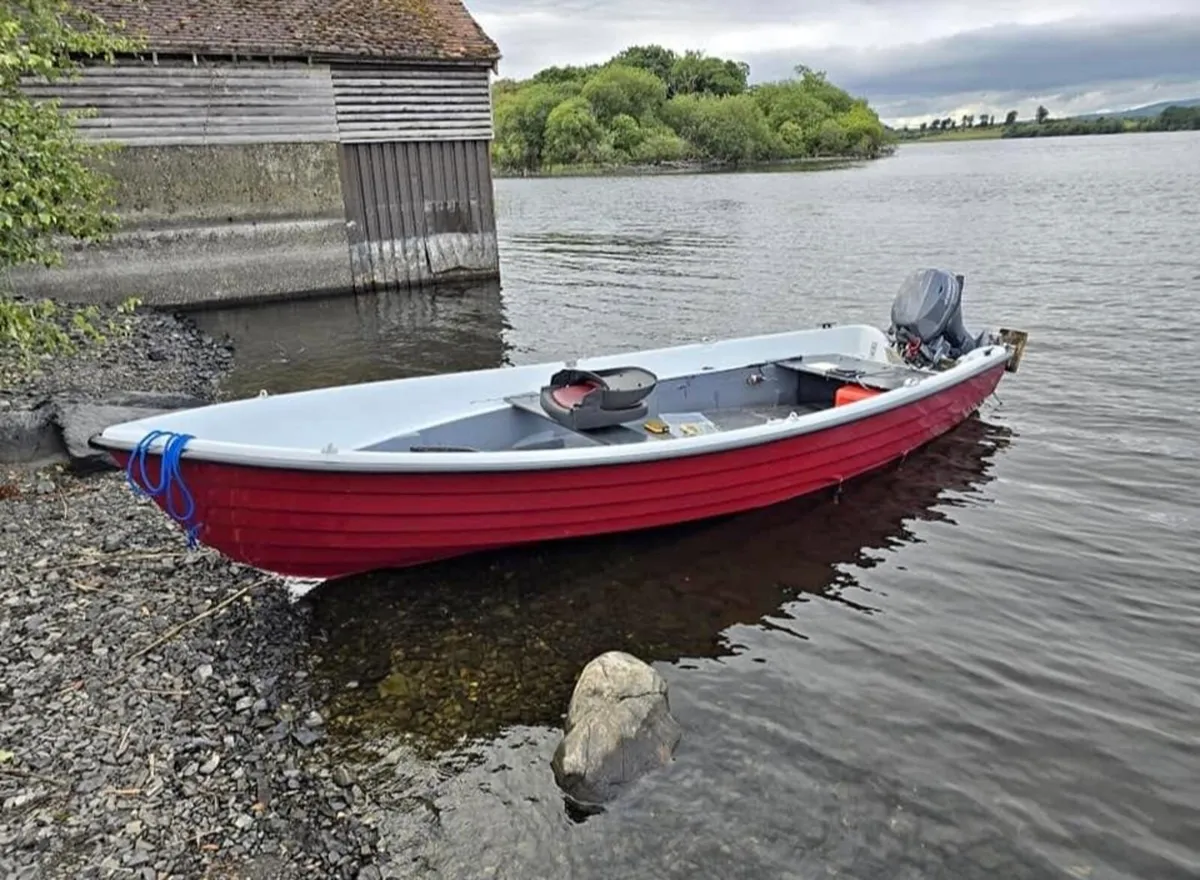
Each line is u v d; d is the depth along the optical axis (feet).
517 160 245.45
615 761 13.60
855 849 12.53
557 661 16.89
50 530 20.70
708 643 17.53
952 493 24.38
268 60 51.55
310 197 55.01
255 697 15.35
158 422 18.04
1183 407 30.89
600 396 21.18
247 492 16.66
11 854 11.68
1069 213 97.66
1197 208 98.02
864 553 21.11
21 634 16.53
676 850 12.51
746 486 21.99
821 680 16.37
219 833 12.37
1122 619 18.13
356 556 18.65
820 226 95.50
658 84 270.46
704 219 108.37
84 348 37.81
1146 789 13.58
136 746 13.87
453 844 12.56
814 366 27.96
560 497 19.34
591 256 77.87
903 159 286.25
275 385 37.27
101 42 29.73
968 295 52.34
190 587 18.57
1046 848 12.53
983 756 14.34
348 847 12.39
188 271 52.31
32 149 23.89
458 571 19.97
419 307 54.80
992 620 18.24
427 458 17.37
